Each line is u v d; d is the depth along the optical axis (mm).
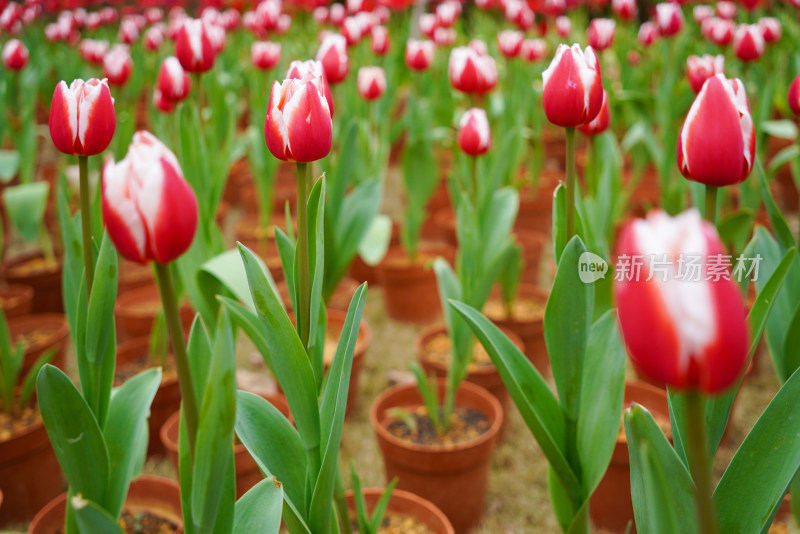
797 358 1668
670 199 3773
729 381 727
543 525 2586
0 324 2721
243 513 1335
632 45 6367
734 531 1174
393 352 3930
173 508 2297
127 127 2934
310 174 1906
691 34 6086
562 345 1572
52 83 6738
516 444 3076
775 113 5539
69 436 1371
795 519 1729
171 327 1071
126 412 1587
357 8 6027
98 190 2307
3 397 2814
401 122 4656
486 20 7562
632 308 738
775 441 1164
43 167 6316
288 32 7473
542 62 5668
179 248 981
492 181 3244
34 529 2109
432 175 4020
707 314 697
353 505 2316
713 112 1196
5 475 2627
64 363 3596
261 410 1477
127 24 6262
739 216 2795
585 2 7090
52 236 5441
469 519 2592
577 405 1625
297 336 1341
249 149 4645
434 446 2607
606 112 2131
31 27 8406
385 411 2820
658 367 737
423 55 4219
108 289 1459
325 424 1396
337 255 2977
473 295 2615
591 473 1570
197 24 2555
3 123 4707
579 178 5570
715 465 2797
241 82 6293
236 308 1930
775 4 6590
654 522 1003
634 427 1098
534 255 4430
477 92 3059
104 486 1453
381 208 6051
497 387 3053
